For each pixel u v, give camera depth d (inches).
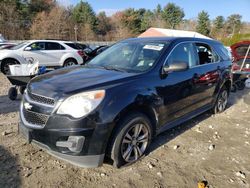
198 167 145.1
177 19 3223.4
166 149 163.6
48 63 475.8
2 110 228.7
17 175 130.0
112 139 129.6
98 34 2785.4
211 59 213.9
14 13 2017.7
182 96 170.4
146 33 1473.9
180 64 156.9
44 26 2075.5
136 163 144.7
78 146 120.3
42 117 124.6
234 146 172.9
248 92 347.6
